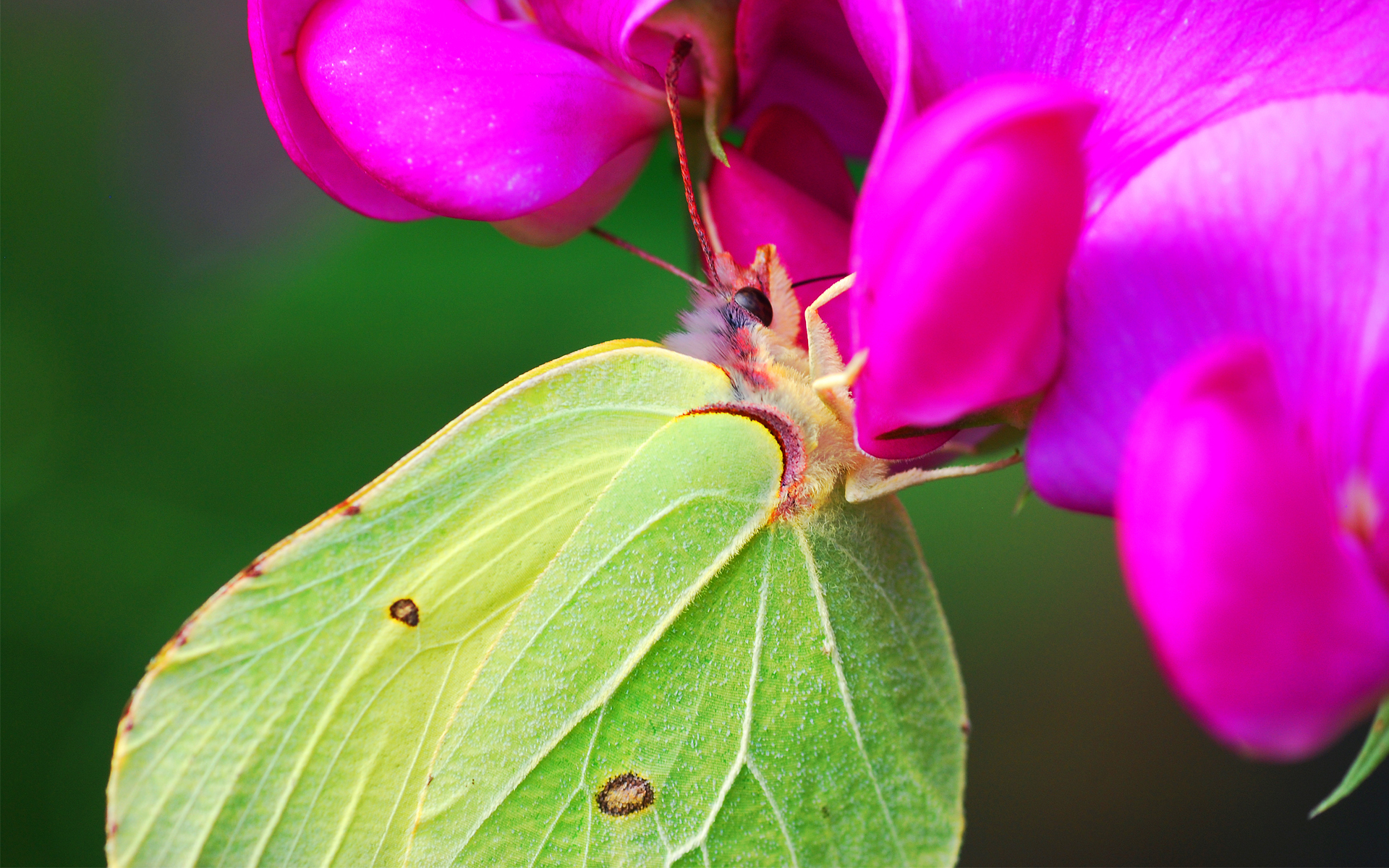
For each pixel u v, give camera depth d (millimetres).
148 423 216
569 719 189
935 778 191
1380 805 267
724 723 189
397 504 186
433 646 189
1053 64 171
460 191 180
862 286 165
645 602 188
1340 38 168
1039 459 169
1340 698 154
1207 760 270
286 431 214
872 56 172
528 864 190
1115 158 169
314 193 283
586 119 183
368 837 190
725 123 188
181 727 187
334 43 180
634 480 187
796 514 187
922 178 163
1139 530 151
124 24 285
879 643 189
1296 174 165
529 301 212
